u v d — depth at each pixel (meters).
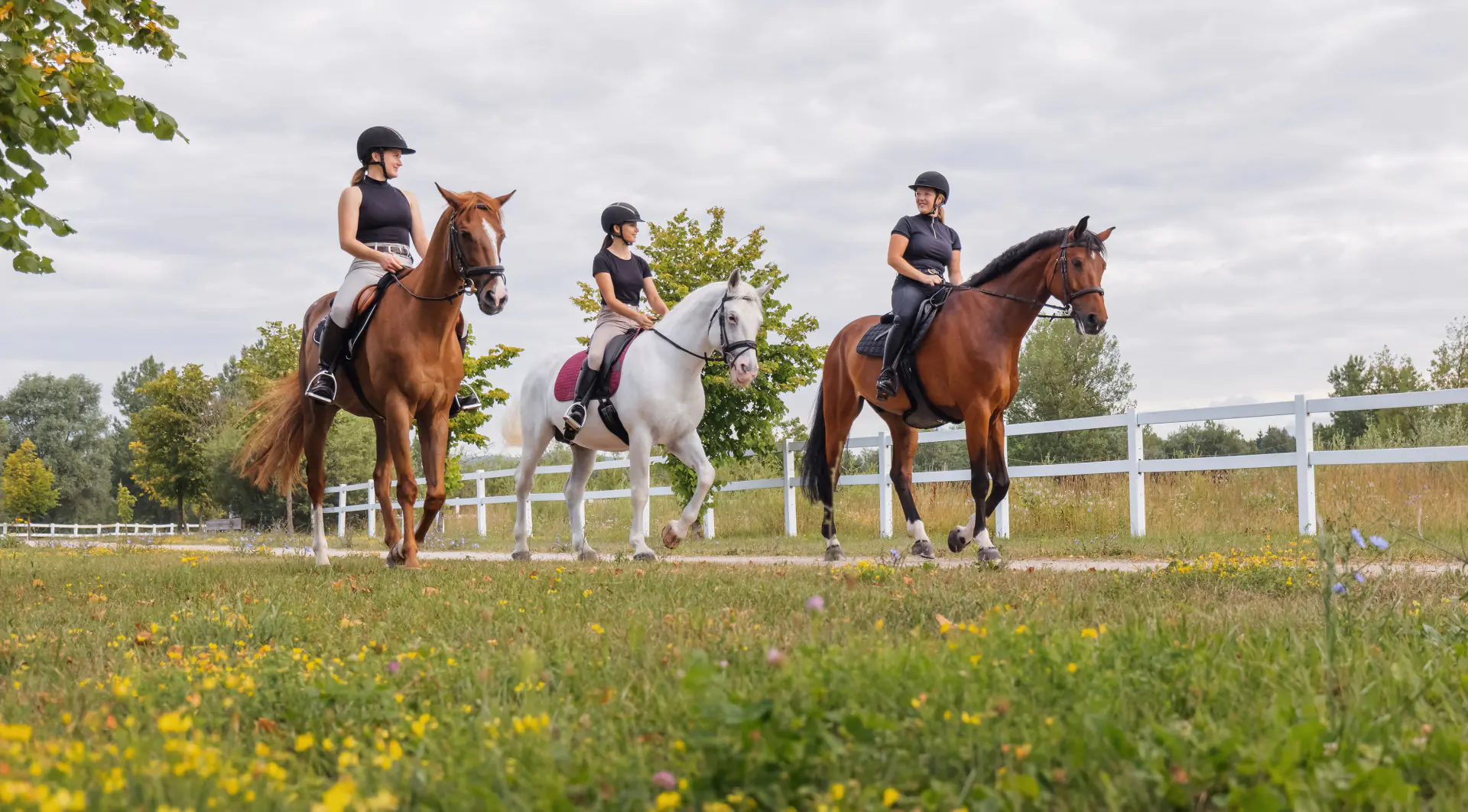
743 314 8.84
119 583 7.40
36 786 1.90
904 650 2.86
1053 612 4.34
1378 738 2.24
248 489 38.91
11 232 5.36
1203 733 2.23
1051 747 2.16
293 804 1.94
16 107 5.17
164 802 1.94
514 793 1.98
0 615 5.40
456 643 3.96
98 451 95.25
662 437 9.40
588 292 18.94
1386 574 5.38
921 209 9.69
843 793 1.86
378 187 8.61
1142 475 12.05
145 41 6.26
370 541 20.69
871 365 9.89
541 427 10.84
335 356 8.36
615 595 5.50
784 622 4.19
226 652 3.90
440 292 7.83
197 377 53.75
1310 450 10.73
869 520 16.17
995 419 9.33
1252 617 4.20
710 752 2.11
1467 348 25.95
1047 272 8.62
